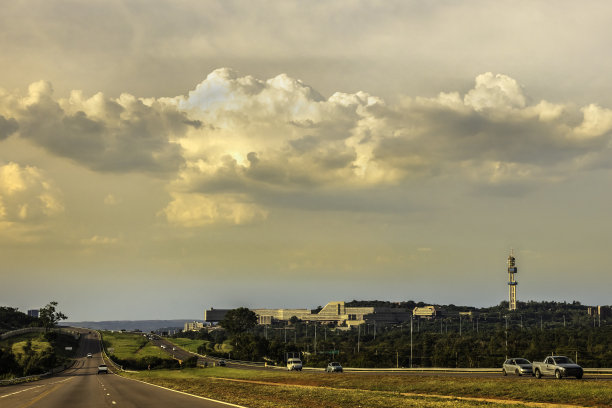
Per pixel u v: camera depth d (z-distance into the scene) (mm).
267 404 38156
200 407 36281
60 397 50125
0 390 65125
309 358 172750
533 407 34531
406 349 183625
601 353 154750
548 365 55000
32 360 133875
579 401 37031
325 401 41125
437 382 54594
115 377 107938
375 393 48281
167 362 180375
